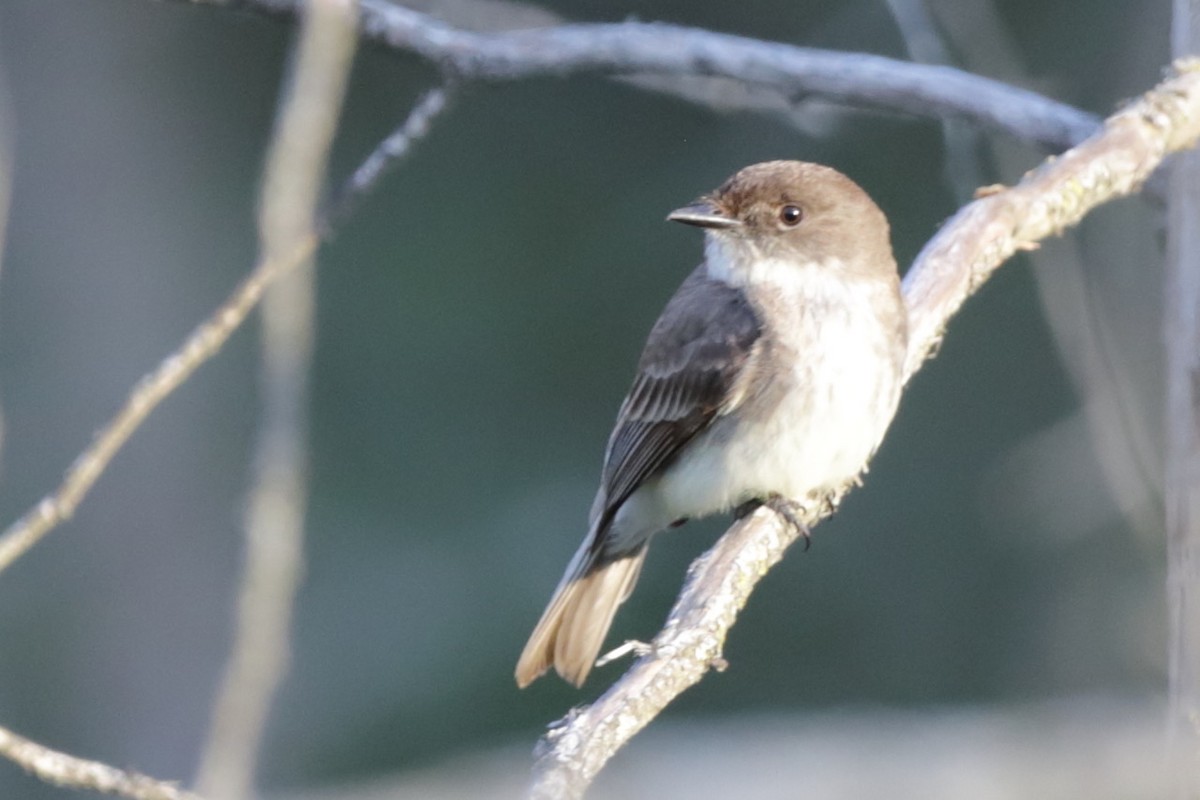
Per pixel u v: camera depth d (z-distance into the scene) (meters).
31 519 4.55
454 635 13.70
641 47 7.98
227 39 15.55
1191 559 5.41
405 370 14.32
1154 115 7.41
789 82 8.02
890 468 13.34
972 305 13.29
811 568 13.25
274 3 8.09
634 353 14.02
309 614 13.70
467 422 14.19
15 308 14.99
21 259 15.02
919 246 12.62
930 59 8.70
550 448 14.12
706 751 11.03
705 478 7.56
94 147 15.21
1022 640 12.73
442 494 14.10
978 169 9.72
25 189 15.07
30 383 15.01
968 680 12.87
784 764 10.92
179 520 14.99
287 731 13.38
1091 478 11.75
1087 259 9.96
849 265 7.46
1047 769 10.53
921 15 8.73
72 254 15.12
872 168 12.77
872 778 10.77
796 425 7.35
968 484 13.18
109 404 15.05
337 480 14.10
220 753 3.70
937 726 11.38
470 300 14.30
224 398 15.16
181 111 15.52
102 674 14.88
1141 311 9.97
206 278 15.41
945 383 13.33
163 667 14.91
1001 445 13.20
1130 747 10.56
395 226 14.41
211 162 15.60
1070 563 12.52
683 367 7.59
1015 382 13.20
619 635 12.90
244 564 3.77
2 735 4.47
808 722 11.82
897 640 13.09
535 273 14.26
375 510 14.08
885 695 12.91
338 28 4.04
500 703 13.44
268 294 3.84
